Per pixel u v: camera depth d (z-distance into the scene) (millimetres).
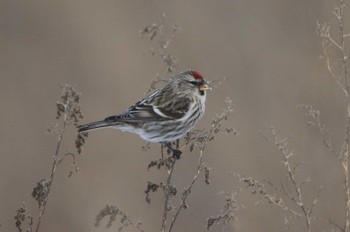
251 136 13734
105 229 12602
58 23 18938
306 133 12992
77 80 16750
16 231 13336
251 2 16656
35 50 18281
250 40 16000
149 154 14656
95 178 14156
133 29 17750
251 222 11914
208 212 12703
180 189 13078
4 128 15844
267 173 12812
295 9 15742
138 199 13523
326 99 13594
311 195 11711
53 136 15266
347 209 8750
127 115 9695
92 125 9172
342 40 8922
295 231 11516
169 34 16828
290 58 15156
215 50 16094
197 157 13445
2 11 19391
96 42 17672
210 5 17328
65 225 13289
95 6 18703
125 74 16406
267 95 14398
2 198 14023
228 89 14820
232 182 13016
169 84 10141
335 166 11922
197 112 10188
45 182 8062
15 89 17172
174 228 12609
